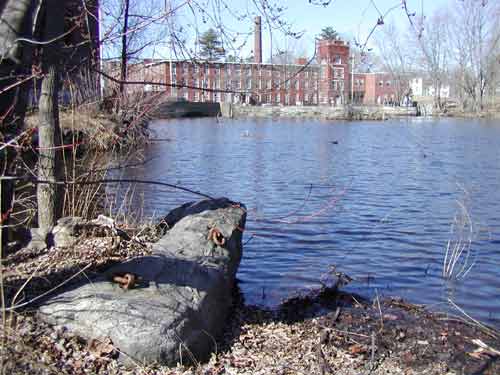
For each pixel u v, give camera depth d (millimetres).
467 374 5312
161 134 40000
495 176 20266
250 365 5020
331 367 5195
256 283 8258
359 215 13375
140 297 4777
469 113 55531
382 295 7828
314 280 8445
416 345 5934
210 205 7641
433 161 25312
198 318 4922
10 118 5242
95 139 9781
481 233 11562
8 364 4059
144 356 4480
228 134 42562
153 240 7359
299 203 15328
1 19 4914
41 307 4801
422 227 12148
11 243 6926
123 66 7934
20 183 7801
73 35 6836
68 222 7316
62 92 9609
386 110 59094
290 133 43969
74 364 4316
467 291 8062
